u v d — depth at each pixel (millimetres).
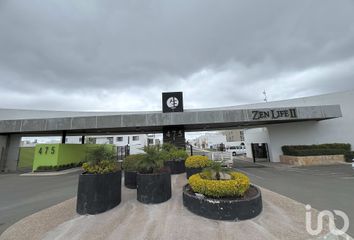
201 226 4105
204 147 72625
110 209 5219
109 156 5758
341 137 16500
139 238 3656
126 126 14656
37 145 16672
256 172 12453
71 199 6730
